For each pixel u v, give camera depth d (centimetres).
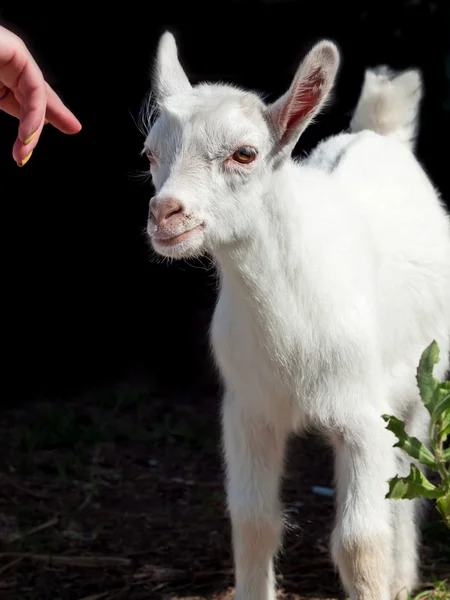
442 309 628
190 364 1091
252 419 545
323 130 1034
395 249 591
